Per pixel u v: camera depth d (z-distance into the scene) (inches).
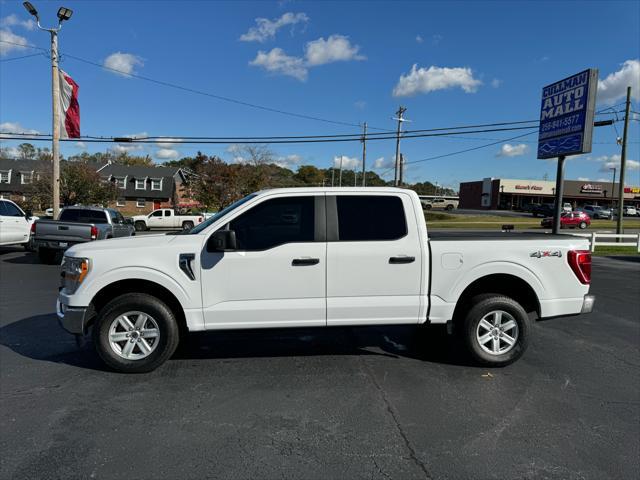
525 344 183.9
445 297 180.5
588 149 626.2
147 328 174.9
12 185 2025.1
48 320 257.0
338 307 176.1
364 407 148.2
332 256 174.4
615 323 265.0
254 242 174.6
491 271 181.8
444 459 117.7
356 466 114.3
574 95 646.5
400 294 179.2
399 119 1488.7
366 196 180.9
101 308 179.3
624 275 480.7
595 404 151.7
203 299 171.8
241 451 121.1
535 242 185.5
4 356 195.9
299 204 177.9
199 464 114.8
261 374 176.9
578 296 187.8
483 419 140.3
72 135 758.5
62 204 1406.3
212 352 203.9
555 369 184.9
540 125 729.6
